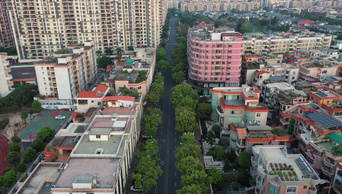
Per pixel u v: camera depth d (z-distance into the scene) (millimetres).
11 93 166375
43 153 121312
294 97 127562
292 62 187000
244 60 195000
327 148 94375
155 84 168000
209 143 122500
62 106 170125
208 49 173750
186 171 93062
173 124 150000
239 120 130000
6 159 112125
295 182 78000
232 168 105938
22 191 77812
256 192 89312
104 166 82625
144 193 98000
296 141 118500
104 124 105562
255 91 126500
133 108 125125
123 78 155875
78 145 94438
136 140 122062
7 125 151125
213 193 96375
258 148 96312
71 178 77062
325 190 90812
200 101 160000
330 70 174375
